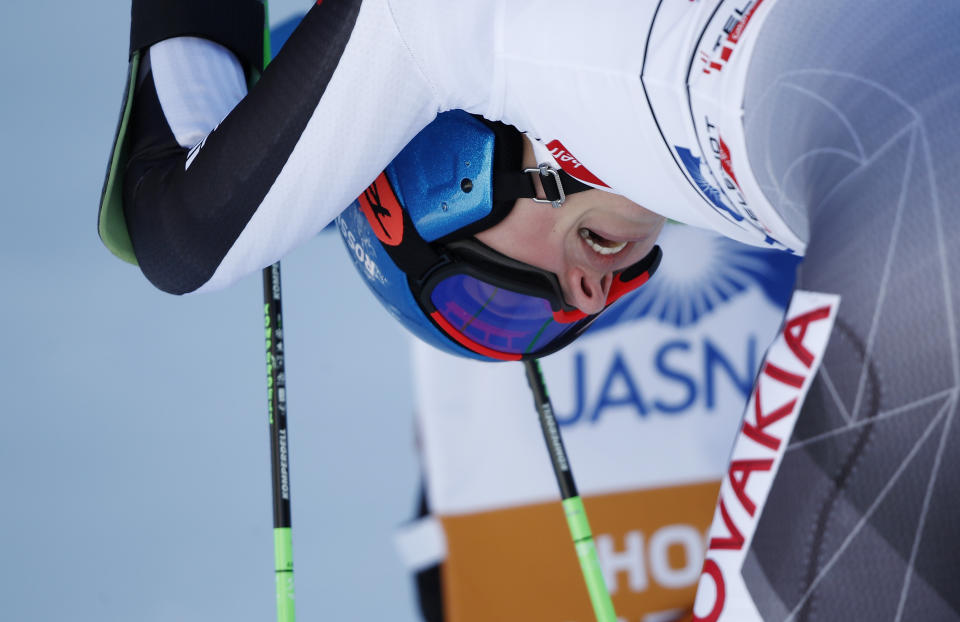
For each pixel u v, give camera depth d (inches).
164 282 179.3
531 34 132.6
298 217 154.6
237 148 150.7
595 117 133.5
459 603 373.1
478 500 379.2
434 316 197.3
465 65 135.7
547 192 166.9
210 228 159.9
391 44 134.8
